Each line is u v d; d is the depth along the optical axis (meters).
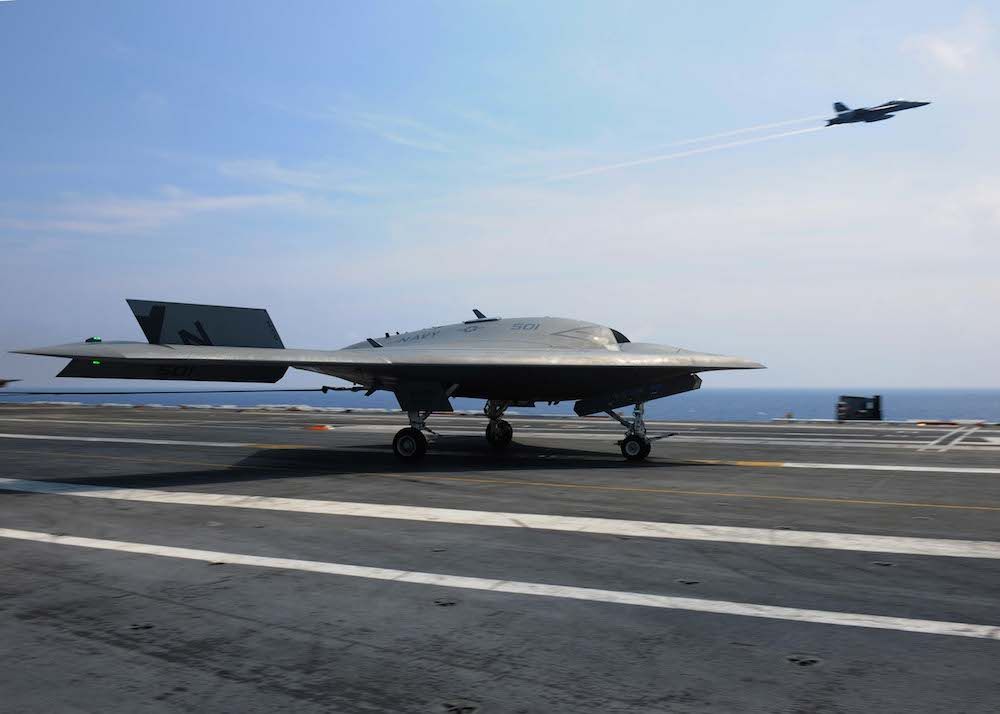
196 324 18.44
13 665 5.09
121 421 36.56
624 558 8.19
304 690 4.66
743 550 8.58
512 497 12.62
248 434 27.59
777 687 4.68
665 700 4.49
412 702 4.48
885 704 4.42
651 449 21.80
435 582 7.19
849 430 31.06
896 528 9.88
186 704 4.45
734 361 17.89
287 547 8.78
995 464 17.62
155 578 7.36
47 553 8.50
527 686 4.71
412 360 16.94
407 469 16.91
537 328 20.42
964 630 5.75
